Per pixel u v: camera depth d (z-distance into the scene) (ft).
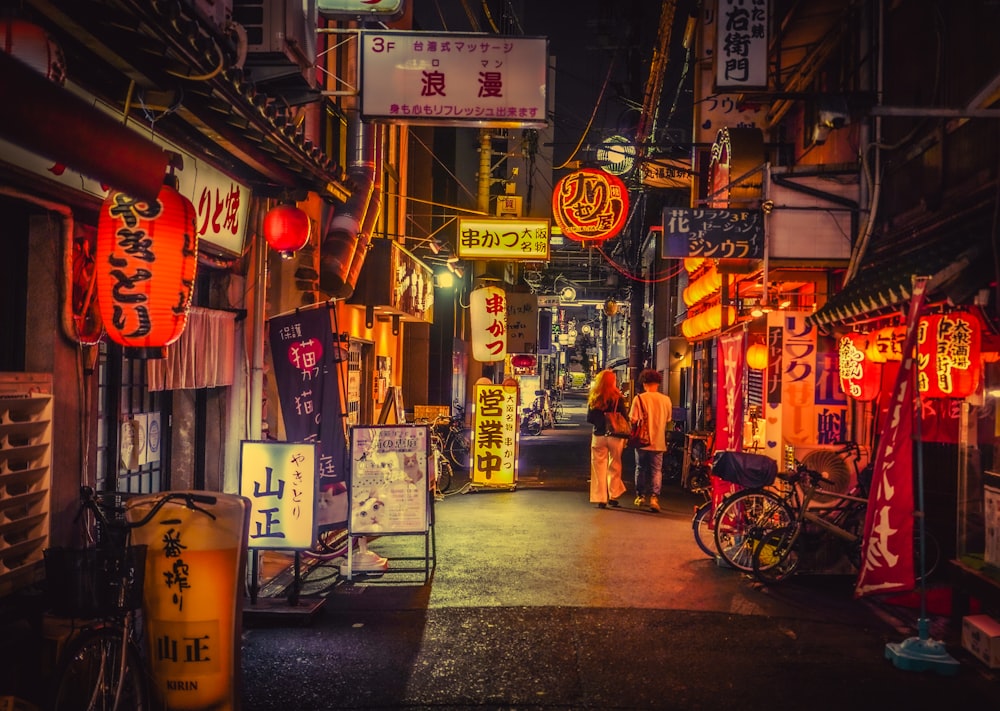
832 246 37.68
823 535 30.50
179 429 27.55
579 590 28.76
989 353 24.62
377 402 54.80
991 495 23.13
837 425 34.88
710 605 27.04
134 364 24.31
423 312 59.93
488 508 47.06
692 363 94.02
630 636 23.81
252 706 18.75
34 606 17.03
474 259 61.00
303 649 22.63
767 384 34.91
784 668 21.31
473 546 36.19
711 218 37.88
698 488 53.93
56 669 15.10
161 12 15.14
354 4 31.12
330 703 18.92
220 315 27.35
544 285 137.69
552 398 150.51
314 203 38.55
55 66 13.46
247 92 19.85
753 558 29.76
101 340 21.75
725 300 50.88
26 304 17.92
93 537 19.27
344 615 25.77
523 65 31.35
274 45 24.57
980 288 23.44
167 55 16.08
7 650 15.93
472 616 25.66
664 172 68.95
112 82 17.72
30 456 17.20
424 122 31.86
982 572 23.09
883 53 36.47
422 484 29.86
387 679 20.40
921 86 32.78
